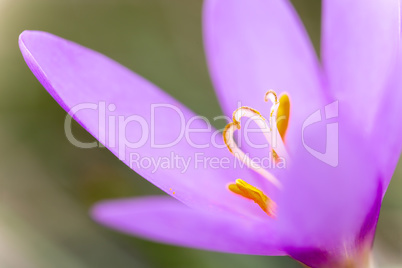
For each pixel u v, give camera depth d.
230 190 0.17
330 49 0.18
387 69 0.17
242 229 0.16
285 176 0.15
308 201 0.15
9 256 0.23
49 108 0.25
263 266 0.22
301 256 0.16
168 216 0.16
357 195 0.15
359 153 0.15
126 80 0.17
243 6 0.19
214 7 0.19
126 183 0.24
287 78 0.18
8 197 0.24
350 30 0.17
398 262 0.22
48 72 0.16
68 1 0.26
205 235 0.16
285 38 0.19
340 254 0.16
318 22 0.26
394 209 0.23
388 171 0.16
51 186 0.24
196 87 0.25
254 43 0.19
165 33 0.26
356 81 0.17
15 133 0.25
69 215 0.24
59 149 0.24
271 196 0.17
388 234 0.23
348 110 0.17
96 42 0.26
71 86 0.16
